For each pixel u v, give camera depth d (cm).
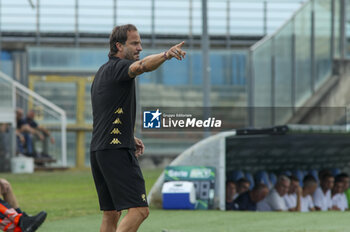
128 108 1877
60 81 9569
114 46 1897
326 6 8219
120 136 1866
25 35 10362
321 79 8212
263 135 3916
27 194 5072
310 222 3188
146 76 9425
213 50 9394
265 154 4578
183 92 9488
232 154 4359
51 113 9256
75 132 9550
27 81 9531
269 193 4281
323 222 3188
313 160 5041
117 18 10512
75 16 10450
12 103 8250
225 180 4047
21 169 8188
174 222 3188
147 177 6875
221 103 9269
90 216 3478
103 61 9675
